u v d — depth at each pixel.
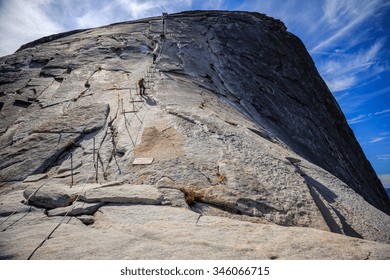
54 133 12.62
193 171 9.30
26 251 5.06
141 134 11.98
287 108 33.00
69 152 11.48
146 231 5.93
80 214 6.94
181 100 16.72
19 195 8.19
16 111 19.03
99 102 16.41
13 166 10.57
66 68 24.80
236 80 30.58
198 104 16.58
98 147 11.48
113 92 18.11
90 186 8.35
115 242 5.43
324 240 5.62
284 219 7.60
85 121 13.53
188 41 35.22
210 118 13.78
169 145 11.01
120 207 7.18
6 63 28.12
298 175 10.22
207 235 5.76
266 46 45.59
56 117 14.30
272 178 9.55
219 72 30.50
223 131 12.56
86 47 29.19
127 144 11.31
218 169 9.54
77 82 20.89
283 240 5.60
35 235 5.71
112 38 31.62
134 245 5.33
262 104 29.00
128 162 10.13
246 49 41.47
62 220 6.61
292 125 30.02
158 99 16.23
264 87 33.53
